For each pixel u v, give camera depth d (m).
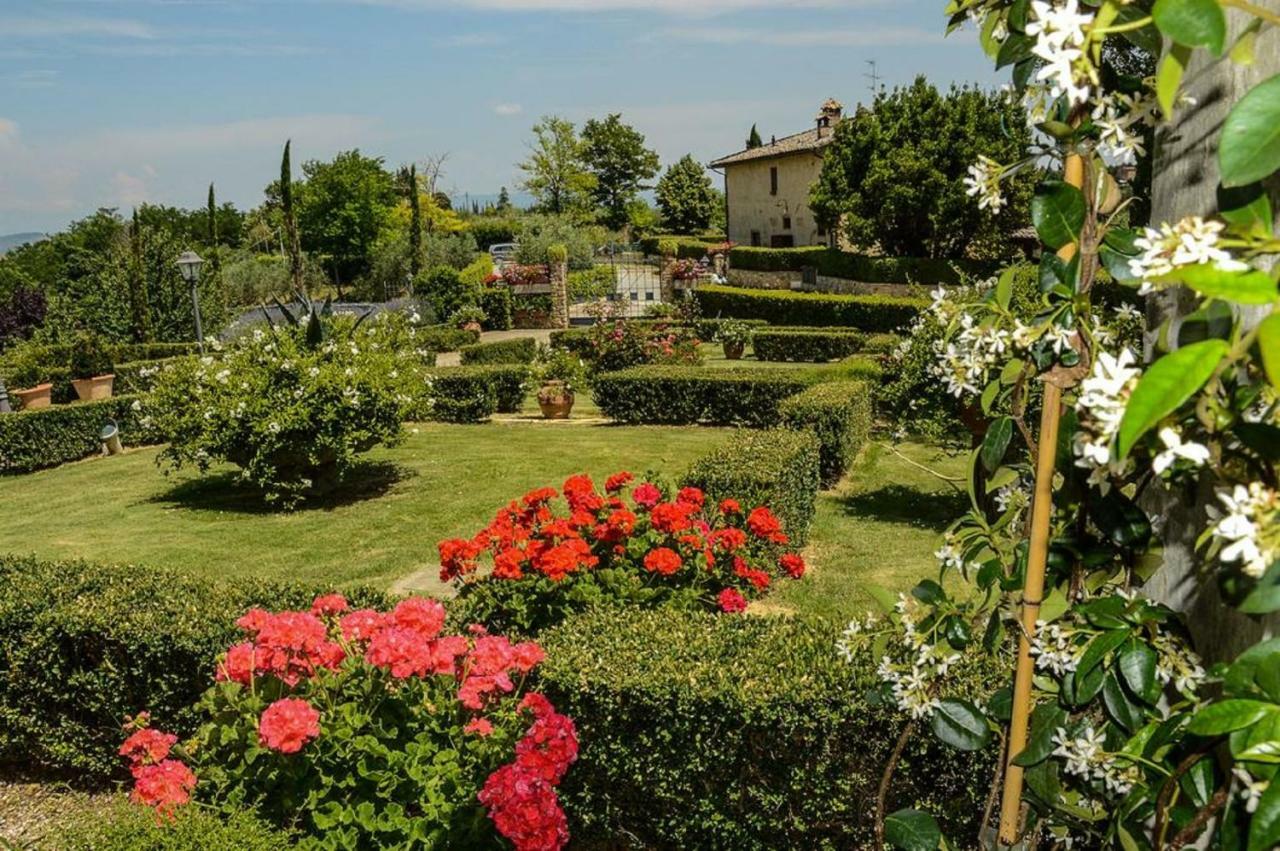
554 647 3.34
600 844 3.39
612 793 3.20
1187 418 0.90
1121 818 1.18
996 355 1.42
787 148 33.72
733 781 2.98
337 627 3.21
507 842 2.80
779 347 19.56
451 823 2.80
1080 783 1.42
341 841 2.74
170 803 2.59
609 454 10.67
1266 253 0.87
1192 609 1.16
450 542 4.41
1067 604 1.31
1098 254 1.25
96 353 15.54
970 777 2.63
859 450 9.73
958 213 23.95
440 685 3.05
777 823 2.94
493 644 3.03
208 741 2.92
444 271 28.47
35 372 15.52
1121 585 1.32
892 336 14.59
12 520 9.12
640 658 3.21
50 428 11.85
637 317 24.91
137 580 4.45
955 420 6.71
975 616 1.55
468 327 24.73
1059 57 0.97
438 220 47.44
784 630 3.43
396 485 9.59
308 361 8.71
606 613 3.69
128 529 8.51
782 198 34.72
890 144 25.38
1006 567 1.47
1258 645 0.89
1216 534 0.88
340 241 43.53
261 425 8.37
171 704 3.89
